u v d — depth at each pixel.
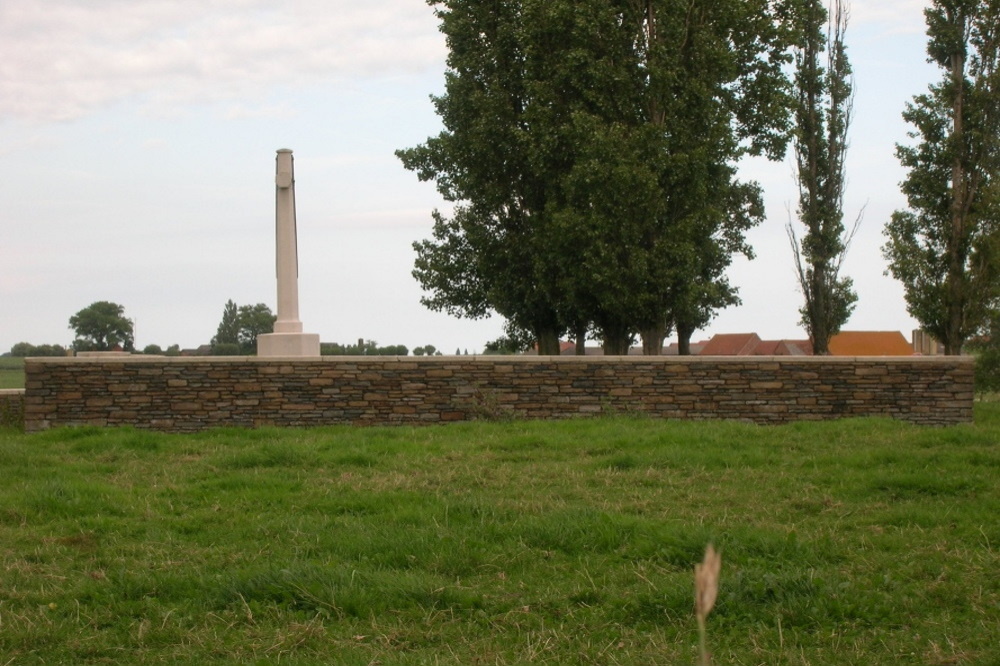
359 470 10.98
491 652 5.66
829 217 26.97
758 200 28.09
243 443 13.45
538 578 6.98
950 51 27.31
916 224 27.59
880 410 16.39
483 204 26.70
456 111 26.39
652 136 22.16
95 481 10.35
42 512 8.96
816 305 27.09
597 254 22.36
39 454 12.34
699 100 22.66
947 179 27.19
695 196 22.86
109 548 7.80
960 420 16.38
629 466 11.03
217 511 9.06
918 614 6.15
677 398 16.34
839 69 27.06
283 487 10.05
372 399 16.16
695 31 22.89
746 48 24.58
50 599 6.55
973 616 6.10
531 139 23.69
